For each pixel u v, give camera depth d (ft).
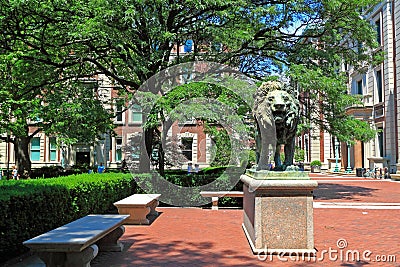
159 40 45.16
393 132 93.91
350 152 119.55
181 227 31.14
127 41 43.29
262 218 21.68
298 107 23.26
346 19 51.60
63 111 57.62
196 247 23.81
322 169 137.08
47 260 16.30
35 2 42.14
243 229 29.73
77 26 40.88
